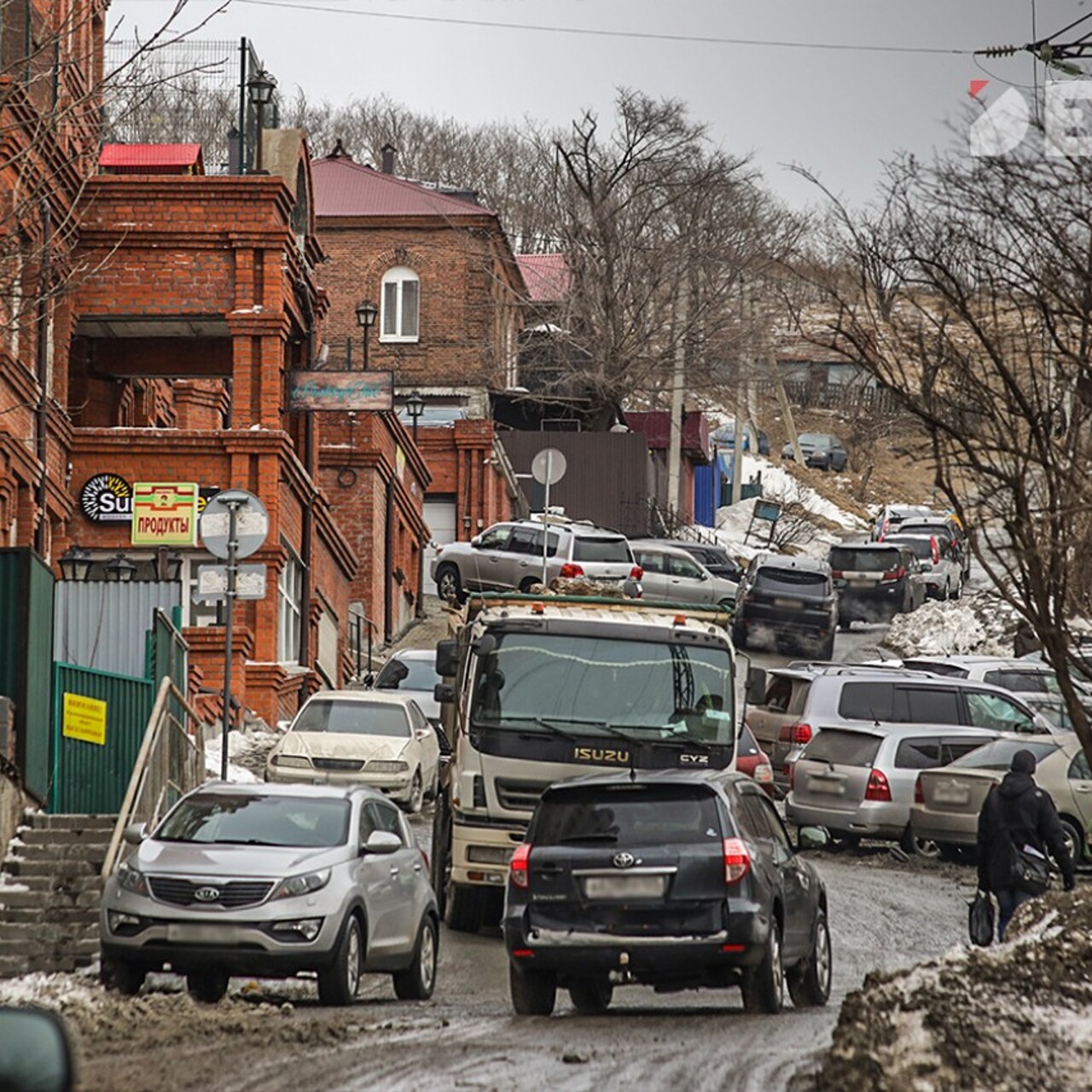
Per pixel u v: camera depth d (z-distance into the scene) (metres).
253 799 59.88
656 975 50.16
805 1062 40.41
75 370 144.25
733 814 50.97
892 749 96.06
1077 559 47.88
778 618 177.88
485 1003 58.22
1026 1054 37.31
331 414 179.88
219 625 131.50
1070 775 93.81
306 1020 49.47
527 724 69.75
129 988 55.69
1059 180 43.72
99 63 121.38
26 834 76.81
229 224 135.50
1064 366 45.03
